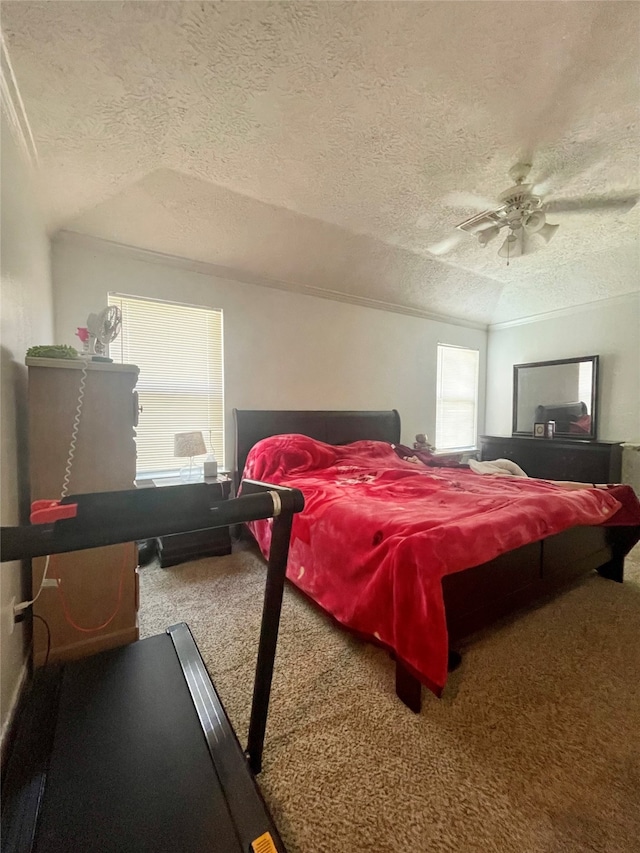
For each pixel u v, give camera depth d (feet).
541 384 15.51
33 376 5.04
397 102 5.37
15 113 4.75
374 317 14.23
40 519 2.59
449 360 16.71
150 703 4.19
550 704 4.76
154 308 9.96
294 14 4.08
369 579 5.34
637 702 4.82
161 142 6.16
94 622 5.38
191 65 4.64
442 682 4.23
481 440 16.25
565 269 12.73
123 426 5.53
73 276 8.78
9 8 3.73
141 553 9.16
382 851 3.14
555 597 7.59
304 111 5.52
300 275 11.69
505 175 7.25
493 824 3.34
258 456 10.10
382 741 4.20
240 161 6.81
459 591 5.13
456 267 12.76
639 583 8.23
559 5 4.02
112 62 4.48
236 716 4.54
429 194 7.97
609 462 12.69
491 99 5.33
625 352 13.43
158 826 2.89
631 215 9.04
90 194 7.27
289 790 3.64
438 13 4.10
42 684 4.55
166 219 8.65
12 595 4.31
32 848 2.72
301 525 7.07
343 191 7.88
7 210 4.55
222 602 7.24
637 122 5.82
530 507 6.18
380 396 14.53
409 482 8.59
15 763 3.43
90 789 3.18
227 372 11.07
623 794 3.61
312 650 5.82
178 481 9.64
